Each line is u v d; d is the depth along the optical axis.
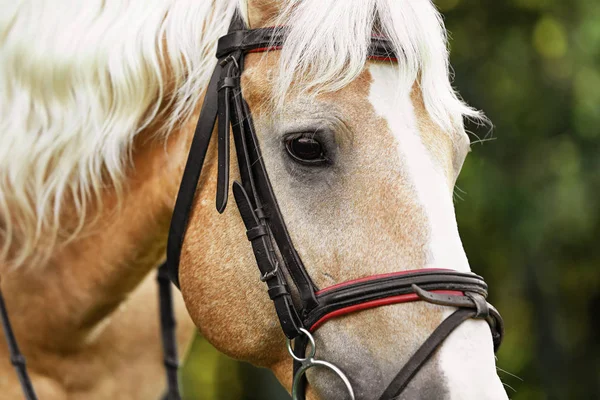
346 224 2.32
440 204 2.28
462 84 8.44
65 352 3.06
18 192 2.79
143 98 2.67
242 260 2.49
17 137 2.75
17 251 2.92
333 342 2.34
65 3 2.72
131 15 2.67
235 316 2.52
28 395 2.88
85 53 2.66
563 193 8.41
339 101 2.34
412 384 2.21
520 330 9.92
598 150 8.62
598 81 8.62
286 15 2.46
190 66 2.62
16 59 2.74
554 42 8.76
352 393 2.28
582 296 10.41
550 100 8.59
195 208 2.60
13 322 3.00
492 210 8.48
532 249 8.72
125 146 2.71
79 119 2.69
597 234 9.17
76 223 2.87
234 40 2.51
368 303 2.27
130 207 2.82
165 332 3.25
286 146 2.39
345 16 2.34
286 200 2.40
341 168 2.34
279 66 2.41
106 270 2.91
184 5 2.63
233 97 2.48
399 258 2.26
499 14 8.67
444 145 2.38
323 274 2.35
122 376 3.23
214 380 9.92
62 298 2.96
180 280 2.67
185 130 2.67
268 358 2.55
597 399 9.97
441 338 2.20
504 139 8.56
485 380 2.15
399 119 2.34
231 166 2.51
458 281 2.23
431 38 2.35
